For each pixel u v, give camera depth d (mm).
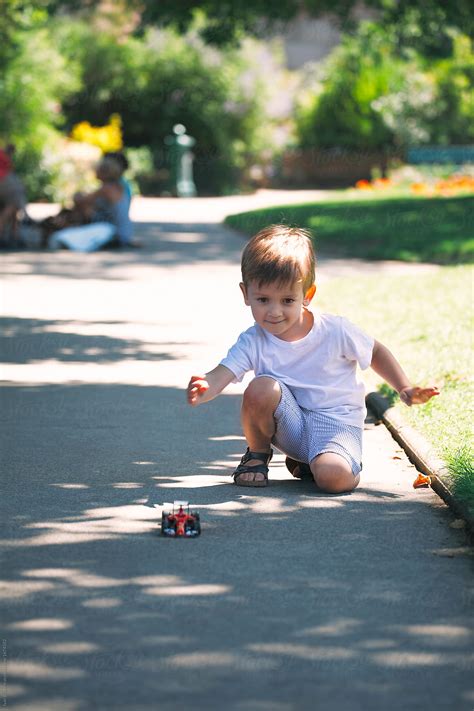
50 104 36969
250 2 27266
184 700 3836
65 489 6512
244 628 4434
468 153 44156
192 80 42375
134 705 3797
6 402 8977
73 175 37281
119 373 10148
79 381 9812
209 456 7375
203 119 42344
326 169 46125
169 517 5660
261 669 4070
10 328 12523
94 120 42844
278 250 6328
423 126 44531
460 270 15727
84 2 33125
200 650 4230
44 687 3922
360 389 6668
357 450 6547
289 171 46281
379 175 43406
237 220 26031
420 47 31594
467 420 7508
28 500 6273
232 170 43094
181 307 14086
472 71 43344
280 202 36281
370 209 26828
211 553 5355
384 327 11398
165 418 8492
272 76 45094
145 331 12328
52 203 36750
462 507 5879
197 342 11680
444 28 29234
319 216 25812
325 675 4027
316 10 29000
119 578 4996
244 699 3844
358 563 5219
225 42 29047
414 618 4543
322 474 6387
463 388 8406
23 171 36438
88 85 42094
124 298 14922
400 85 44594
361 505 6191
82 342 11672
